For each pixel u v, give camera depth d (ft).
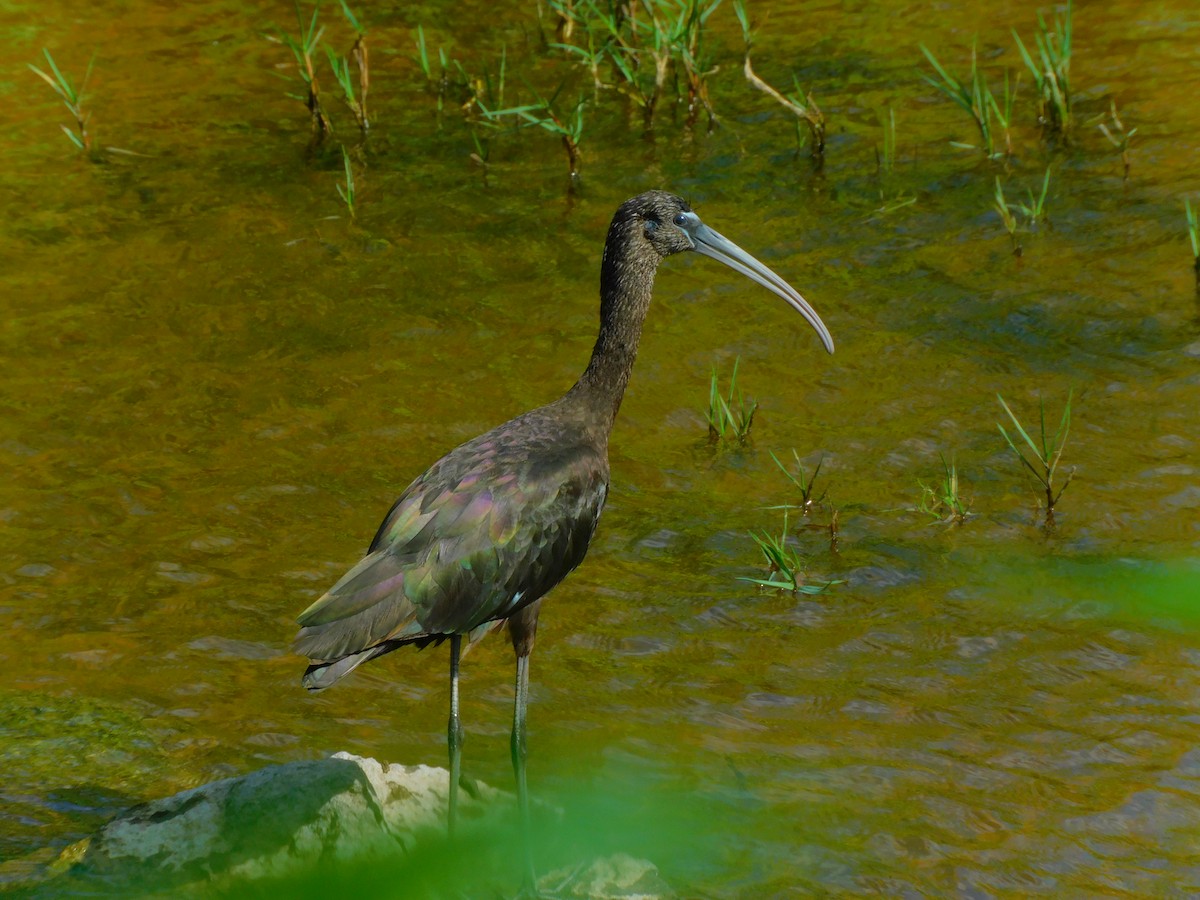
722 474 43.65
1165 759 32.04
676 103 65.87
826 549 40.11
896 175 58.85
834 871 29.12
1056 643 36.01
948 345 48.83
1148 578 37.93
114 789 31.81
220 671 36.09
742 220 56.49
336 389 47.70
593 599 38.63
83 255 55.42
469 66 69.67
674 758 32.81
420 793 30.30
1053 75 59.98
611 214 57.67
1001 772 31.94
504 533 30.17
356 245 55.98
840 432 45.09
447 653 37.29
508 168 61.46
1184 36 66.95
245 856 28.43
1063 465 42.63
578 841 30.07
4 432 45.70
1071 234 54.08
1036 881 28.73
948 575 38.75
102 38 73.05
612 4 70.28
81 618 37.93
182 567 39.88
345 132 64.64
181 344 50.31
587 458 32.60
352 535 41.01
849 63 67.92
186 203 59.00
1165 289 50.62
